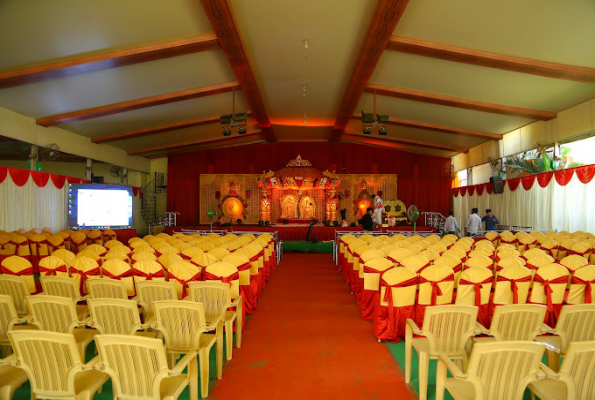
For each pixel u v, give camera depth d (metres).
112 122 11.80
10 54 6.84
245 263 5.07
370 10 6.55
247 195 18.00
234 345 4.30
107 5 5.95
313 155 18.28
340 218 17.67
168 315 3.10
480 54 7.16
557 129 9.87
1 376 2.68
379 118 10.26
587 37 6.30
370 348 4.14
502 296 4.22
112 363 2.38
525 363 2.23
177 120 12.77
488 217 11.27
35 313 3.19
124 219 13.18
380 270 4.98
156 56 7.57
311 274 8.55
